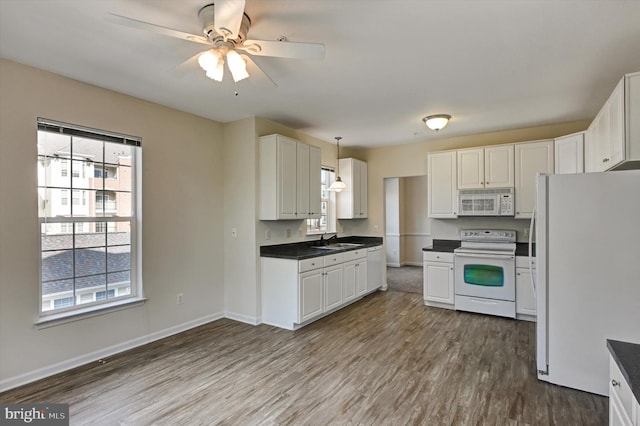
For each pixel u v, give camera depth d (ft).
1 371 8.18
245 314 13.53
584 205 7.96
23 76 8.57
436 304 15.93
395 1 6.02
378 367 9.57
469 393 8.16
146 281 11.32
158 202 11.70
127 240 11.08
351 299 15.79
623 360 4.99
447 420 7.10
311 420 7.09
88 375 9.02
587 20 6.66
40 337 8.84
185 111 12.53
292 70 8.95
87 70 8.94
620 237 7.64
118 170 10.85
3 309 8.22
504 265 14.01
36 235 8.80
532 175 14.25
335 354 10.46
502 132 15.53
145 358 10.12
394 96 10.95
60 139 9.45
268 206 13.14
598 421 7.03
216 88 10.22
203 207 13.32
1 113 8.21
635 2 6.07
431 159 16.58
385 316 14.40
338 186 15.61
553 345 8.45
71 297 9.70
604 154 9.28
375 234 19.30
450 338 11.84
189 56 8.15
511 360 10.00
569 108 12.19
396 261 27.68
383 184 19.06
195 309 12.98
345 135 16.28
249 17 6.47
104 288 10.46
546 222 8.39
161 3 6.11
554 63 8.58
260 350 10.75
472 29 6.98
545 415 7.26
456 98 11.16
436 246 17.30
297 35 7.20
